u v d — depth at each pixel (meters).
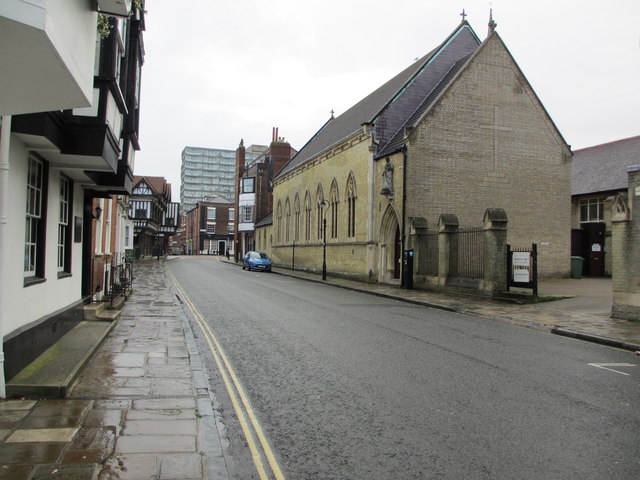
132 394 5.65
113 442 4.23
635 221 11.31
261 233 51.19
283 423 4.86
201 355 7.90
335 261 28.83
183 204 151.50
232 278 27.00
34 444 4.12
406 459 4.01
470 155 22.66
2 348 5.23
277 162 55.28
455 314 13.38
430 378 6.50
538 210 24.19
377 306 14.89
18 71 4.05
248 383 6.30
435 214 21.77
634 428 4.71
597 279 24.56
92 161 7.44
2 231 5.16
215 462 3.90
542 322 11.26
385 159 23.16
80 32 4.46
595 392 5.92
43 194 7.24
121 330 9.84
